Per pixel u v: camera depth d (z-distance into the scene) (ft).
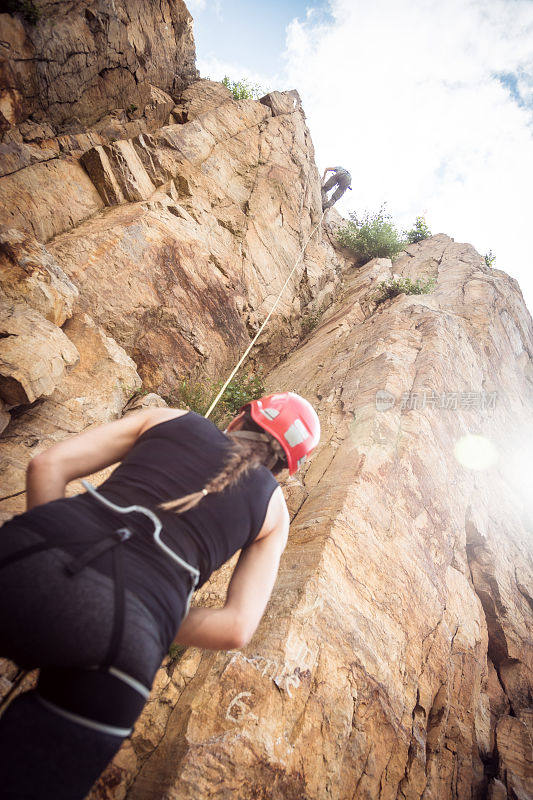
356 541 11.42
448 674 11.52
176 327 17.75
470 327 28.02
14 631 2.96
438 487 15.93
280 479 14.62
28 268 12.54
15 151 16.08
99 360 13.88
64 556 3.14
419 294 27.12
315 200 34.09
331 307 31.50
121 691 2.99
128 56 22.86
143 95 25.02
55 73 18.89
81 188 18.31
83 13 19.38
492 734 12.19
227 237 23.85
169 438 4.12
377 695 9.25
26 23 17.07
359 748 8.32
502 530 19.45
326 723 8.11
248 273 23.88
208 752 6.95
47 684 3.05
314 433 4.74
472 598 14.75
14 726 2.83
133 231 17.67
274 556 4.34
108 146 19.30
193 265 19.57
